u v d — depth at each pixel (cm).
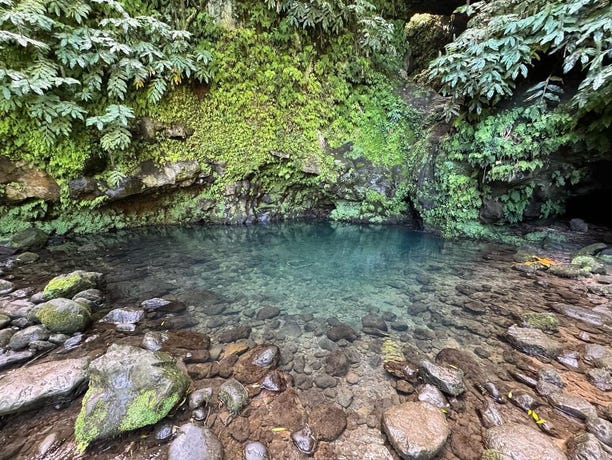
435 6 966
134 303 372
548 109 547
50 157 565
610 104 479
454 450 185
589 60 482
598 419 197
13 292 374
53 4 503
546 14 470
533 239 620
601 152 547
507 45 525
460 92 599
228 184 777
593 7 438
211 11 665
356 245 665
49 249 555
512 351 283
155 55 606
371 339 310
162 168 689
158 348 281
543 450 176
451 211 691
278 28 728
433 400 222
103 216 673
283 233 756
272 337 313
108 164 634
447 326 331
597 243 545
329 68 804
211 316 353
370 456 184
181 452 175
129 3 594
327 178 806
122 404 195
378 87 862
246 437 196
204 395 222
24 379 211
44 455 176
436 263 538
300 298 407
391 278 475
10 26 480
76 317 300
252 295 413
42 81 485
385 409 222
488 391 232
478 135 607
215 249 612
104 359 218
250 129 750
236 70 704
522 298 389
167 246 612
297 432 199
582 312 336
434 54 1180
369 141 837
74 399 216
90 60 538
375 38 810
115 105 572
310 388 241
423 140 783
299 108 783
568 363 258
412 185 769
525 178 594
